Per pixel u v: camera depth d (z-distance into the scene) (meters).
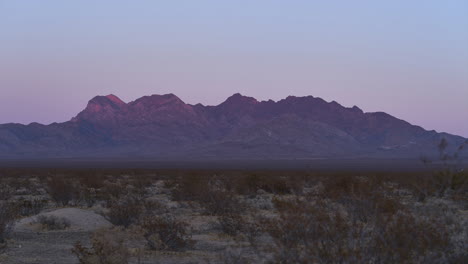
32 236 20.84
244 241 17.81
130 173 91.25
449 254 9.44
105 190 40.97
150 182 59.41
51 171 95.50
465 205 16.88
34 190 49.84
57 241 19.62
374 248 8.76
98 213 25.58
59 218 23.25
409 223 9.09
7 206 21.22
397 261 8.74
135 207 24.34
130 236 19.23
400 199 10.90
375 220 9.21
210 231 21.81
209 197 28.47
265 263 9.77
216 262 14.62
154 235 17.48
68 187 36.12
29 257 16.23
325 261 8.77
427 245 9.04
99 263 13.70
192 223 24.03
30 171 96.62
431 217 9.64
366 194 10.03
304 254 8.92
